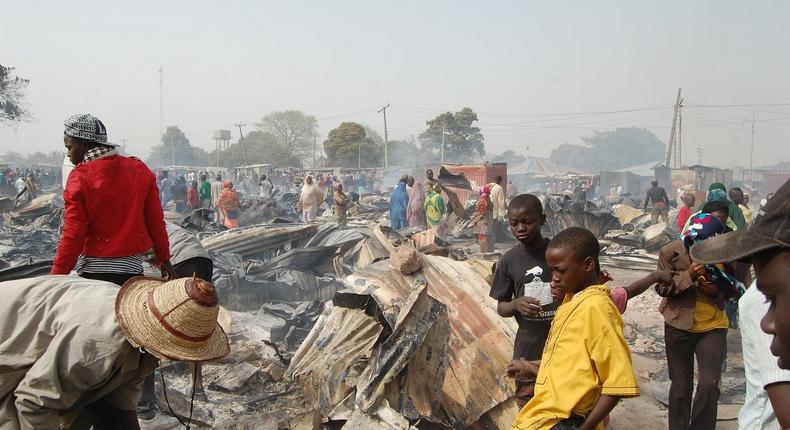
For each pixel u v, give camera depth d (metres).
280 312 7.46
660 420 4.96
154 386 4.79
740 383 5.73
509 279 3.88
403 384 3.90
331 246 9.17
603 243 14.80
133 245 3.93
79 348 2.60
